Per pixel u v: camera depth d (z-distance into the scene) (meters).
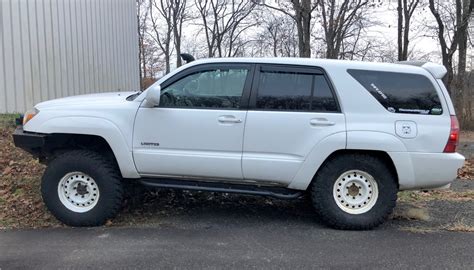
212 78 5.54
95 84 15.77
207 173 5.48
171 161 5.47
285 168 5.36
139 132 5.51
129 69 20.31
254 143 5.38
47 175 5.61
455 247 5.00
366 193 5.48
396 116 5.34
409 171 5.32
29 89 11.86
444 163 5.32
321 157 5.33
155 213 6.13
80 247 4.90
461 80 25.08
